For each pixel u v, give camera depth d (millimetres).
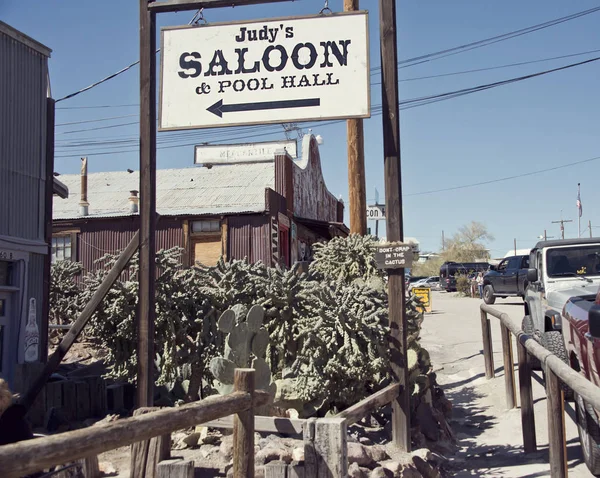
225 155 27781
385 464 5297
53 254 23250
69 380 7918
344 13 6297
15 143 9633
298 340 7020
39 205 10070
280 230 23359
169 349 7066
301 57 6324
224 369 5293
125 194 25656
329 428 4254
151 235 6238
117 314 7227
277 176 24266
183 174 26766
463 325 17875
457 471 6273
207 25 6473
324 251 9680
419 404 7242
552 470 4957
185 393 7148
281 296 7062
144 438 2975
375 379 6547
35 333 9750
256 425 5227
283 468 4320
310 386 6320
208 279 7445
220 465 5227
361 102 6191
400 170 6141
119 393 7832
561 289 9664
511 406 8555
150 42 6367
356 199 11867
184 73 6473
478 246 81188
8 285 9422
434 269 80188
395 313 6098
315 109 6258
